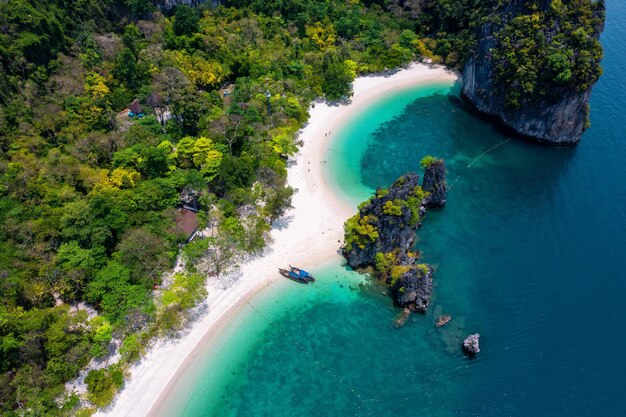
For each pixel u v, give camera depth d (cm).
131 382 6231
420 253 8031
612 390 6019
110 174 8294
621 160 9788
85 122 9306
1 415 5447
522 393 6044
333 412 5988
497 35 10600
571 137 10194
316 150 10350
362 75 12912
